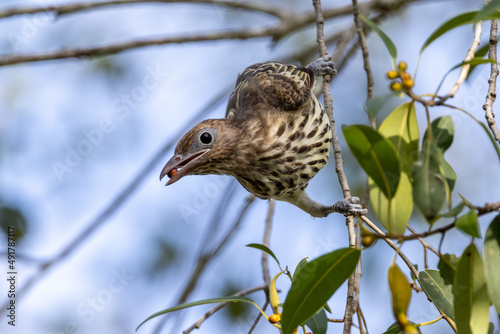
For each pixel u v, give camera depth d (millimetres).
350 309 6855
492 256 5992
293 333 6699
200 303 7281
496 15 6348
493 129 7008
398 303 6008
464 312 6207
